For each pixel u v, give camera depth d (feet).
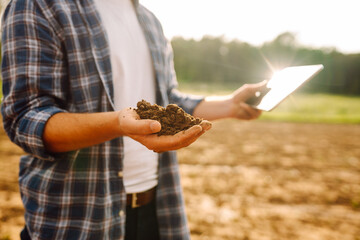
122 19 4.41
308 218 12.90
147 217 4.73
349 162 22.53
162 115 3.18
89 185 3.68
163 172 4.77
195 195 14.75
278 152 24.90
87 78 3.72
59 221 3.60
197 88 130.11
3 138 24.11
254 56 169.17
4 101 3.40
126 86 4.33
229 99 5.55
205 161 20.81
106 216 3.70
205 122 2.90
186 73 177.68
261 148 26.21
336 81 127.13
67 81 3.71
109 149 3.82
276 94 4.89
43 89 3.36
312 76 4.21
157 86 4.87
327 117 56.59
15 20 3.39
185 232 4.89
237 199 14.52
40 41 3.42
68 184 3.63
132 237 4.53
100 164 3.72
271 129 38.70
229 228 11.66
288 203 14.38
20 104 3.32
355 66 123.95
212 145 26.50
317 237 11.33
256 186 16.43
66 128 3.11
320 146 28.30
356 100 100.22
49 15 3.55
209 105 5.52
